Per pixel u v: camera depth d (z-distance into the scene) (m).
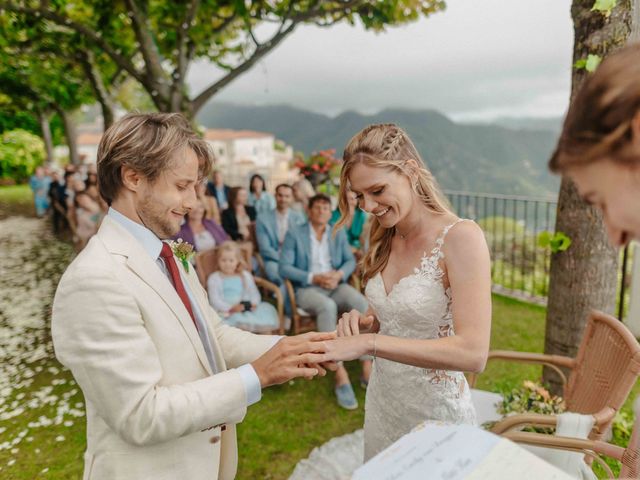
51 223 11.19
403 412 1.56
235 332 1.50
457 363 1.24
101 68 10.33
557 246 2.40
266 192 7.19
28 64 10.31
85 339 0.99
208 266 3.58
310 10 5.64
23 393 3.20
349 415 2.86
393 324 1.51
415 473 0.73
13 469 2.39
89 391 1.01
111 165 1.08
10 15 6.20
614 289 2.44
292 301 3.51
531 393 2.02
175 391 1.06
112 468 1.11
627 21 2.05
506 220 5.69
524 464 0.72
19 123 27.56
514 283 5.52
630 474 1.03
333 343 1.23
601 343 1.88
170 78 6.20
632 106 0.50
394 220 1.37
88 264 1.02
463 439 0.78
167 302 1.12
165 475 1.14
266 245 4.16
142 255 1.12
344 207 1.49
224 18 6.18
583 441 1.42
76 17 7.24
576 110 0.56
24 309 4.96
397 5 5.63
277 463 2.42
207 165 1.19
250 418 2.84
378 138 1.33
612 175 0.54
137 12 5.57
